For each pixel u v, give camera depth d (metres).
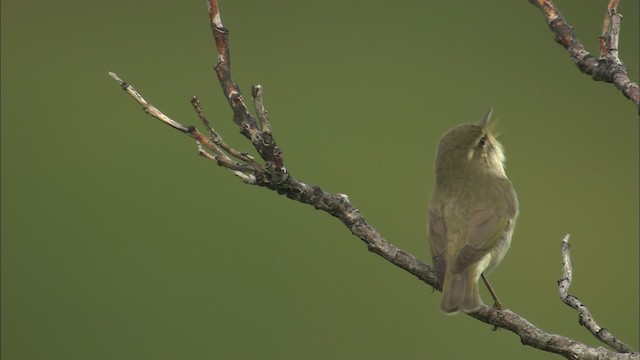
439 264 10.66
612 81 9.06
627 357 8.92
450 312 10.11
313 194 9.90
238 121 9.66
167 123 9.38
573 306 9.41
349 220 10.08
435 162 12.06
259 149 9.54
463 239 11.09
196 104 9.41
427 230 11.58
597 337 9.22
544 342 9.45
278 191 9.80
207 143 9.47
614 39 9.17
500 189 11.59
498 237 11.18
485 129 12.22
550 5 9.57
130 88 9.35
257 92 9.43
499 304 10.34
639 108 8.76
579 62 9.27
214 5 9.67
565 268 9.64
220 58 9.71
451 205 11.48
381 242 10.15
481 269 10.89
